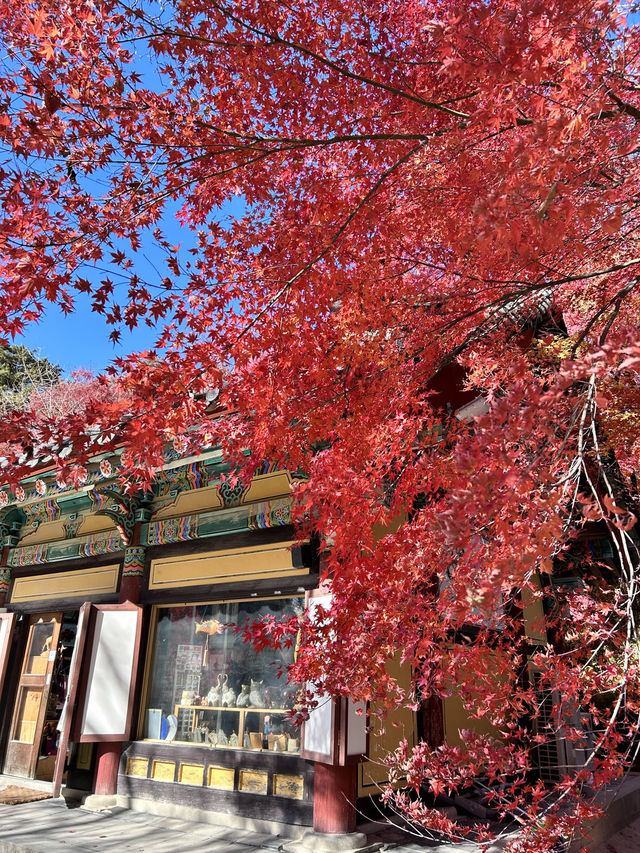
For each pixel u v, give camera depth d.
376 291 4.41
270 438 3.89
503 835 3.83
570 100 2.52
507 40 2.19
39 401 21.91
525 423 1.94
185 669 8.66
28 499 9.12
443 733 7.87
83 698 8.46
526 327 6.60
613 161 3.17
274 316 3.89
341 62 4.24
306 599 7.14
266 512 8.04
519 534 2.31
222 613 8.50
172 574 9.07
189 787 7.77
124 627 8.95
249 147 3.58
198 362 3.06
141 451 2.91
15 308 2.96
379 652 3.69
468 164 3.90
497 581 2.13
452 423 4.54
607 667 4.38
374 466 4.37
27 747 10.53
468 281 4.71
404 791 6.61
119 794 8.46
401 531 3.98
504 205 2.21
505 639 6.29
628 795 8.06
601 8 2.33
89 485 8.15
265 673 7.79
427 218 4.34
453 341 5.38
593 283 5.89
